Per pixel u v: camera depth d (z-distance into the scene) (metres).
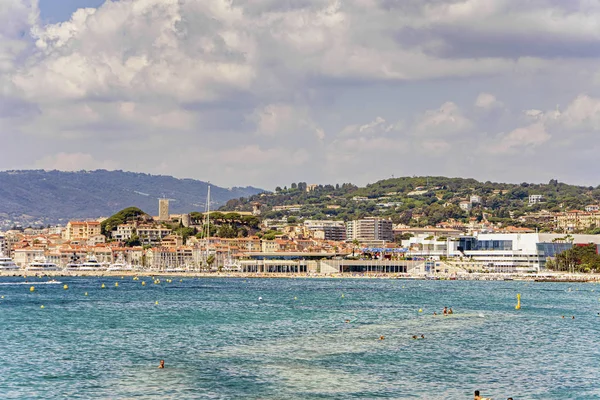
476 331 164.50
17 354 132.75
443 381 113.38
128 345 142.88
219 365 122.62
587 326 175.88
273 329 167.12
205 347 140.38
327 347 140.38
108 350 137.12
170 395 103.62
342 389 107.69
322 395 104.44
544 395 106.06
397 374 117.38
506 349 140.38
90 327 171.12
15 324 177.12
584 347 143.88
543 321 185.62
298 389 107.25
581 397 105.25
